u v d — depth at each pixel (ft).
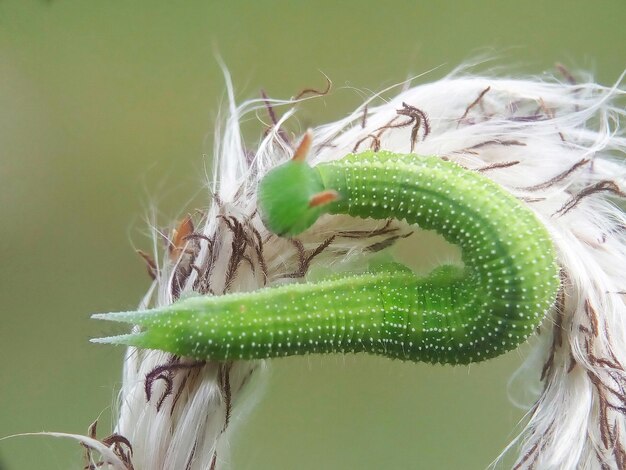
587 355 0.30
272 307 0.28
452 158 0.30
